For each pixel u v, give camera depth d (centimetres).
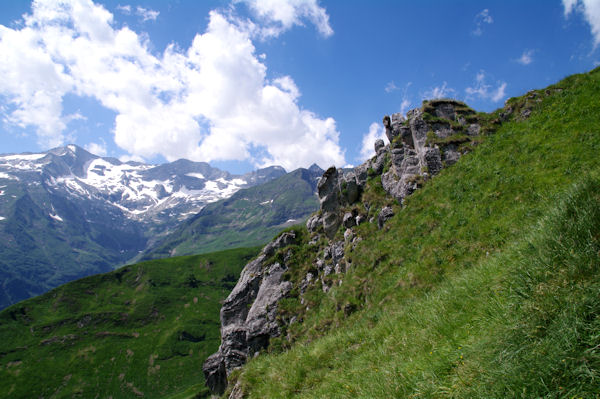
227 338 3903
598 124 2047
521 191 1975
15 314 19488
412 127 3403
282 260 4144
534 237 873
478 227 1941
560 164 1958
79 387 15200
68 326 19212
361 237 3194
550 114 2488
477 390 560
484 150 2652
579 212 703
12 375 15388
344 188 3978
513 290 703
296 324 3341
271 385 1557
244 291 4200
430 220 2372
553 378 471
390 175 3528
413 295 1848
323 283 3466
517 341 579
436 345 879
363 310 2262
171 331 19388
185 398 13550
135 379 15912
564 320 521
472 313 893
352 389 995
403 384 776
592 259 594
